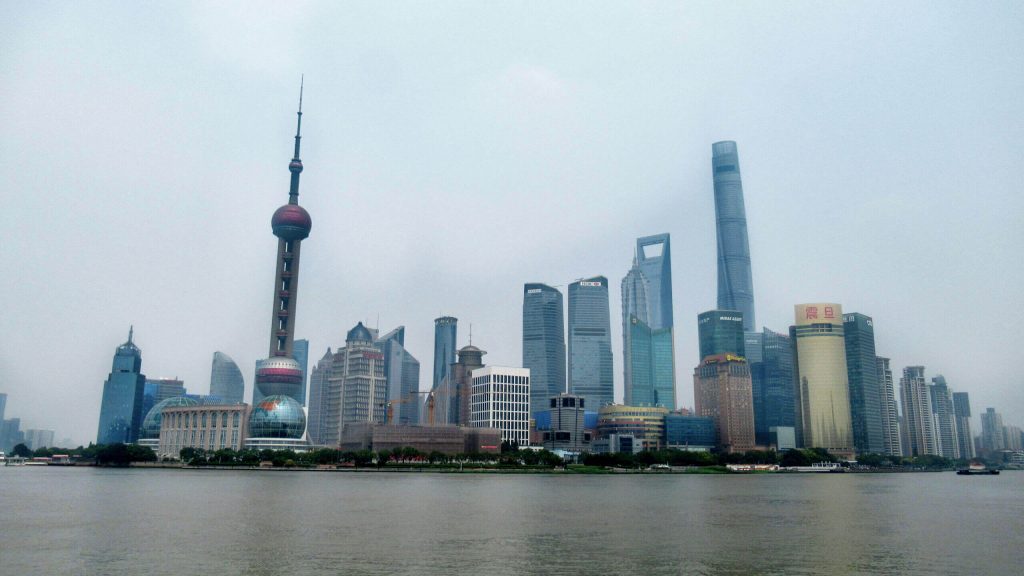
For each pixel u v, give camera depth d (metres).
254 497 193.88
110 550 99.44
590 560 95.00
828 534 125.44
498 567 89.31
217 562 90.75
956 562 97.12
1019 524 145.25
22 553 96.75
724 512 166.50
